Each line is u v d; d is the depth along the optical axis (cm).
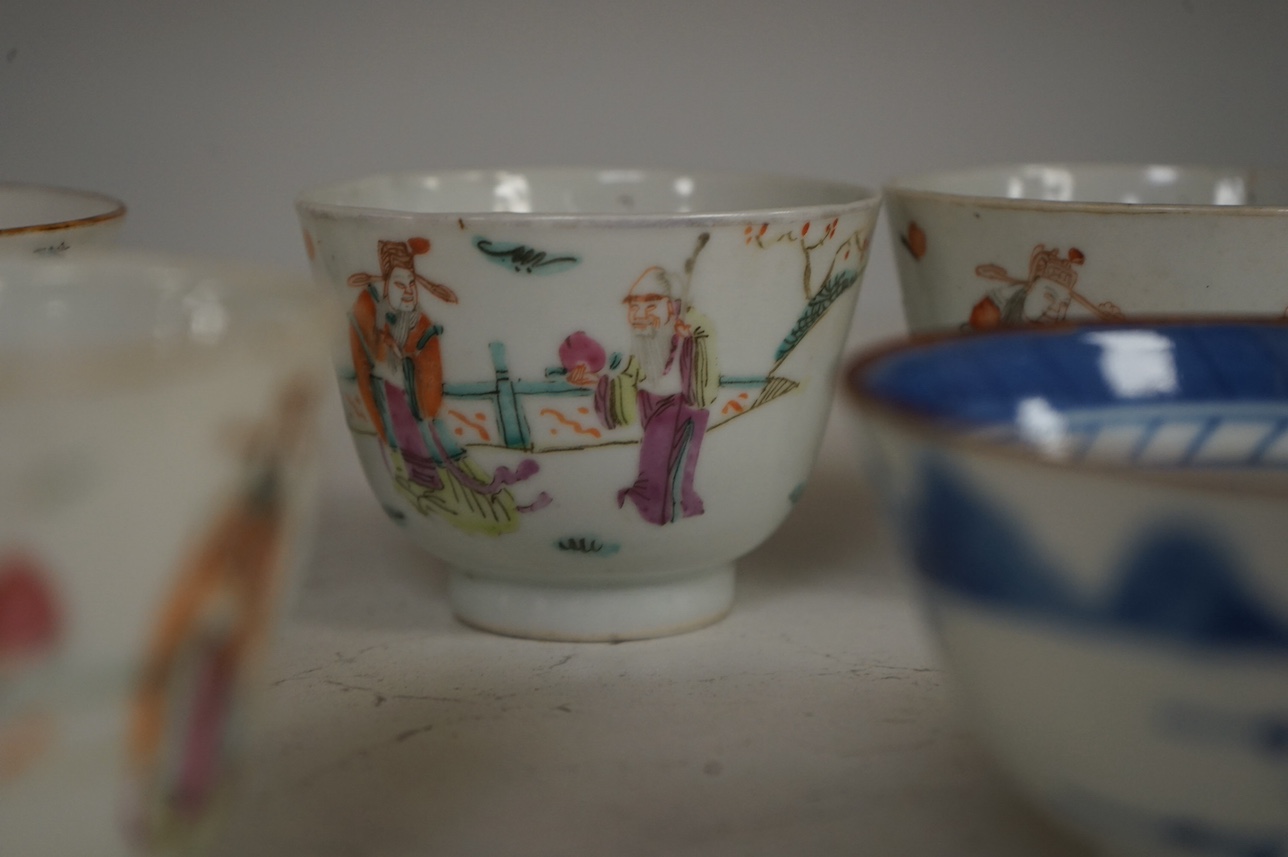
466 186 73
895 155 99
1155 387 47
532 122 97
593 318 54
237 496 33
